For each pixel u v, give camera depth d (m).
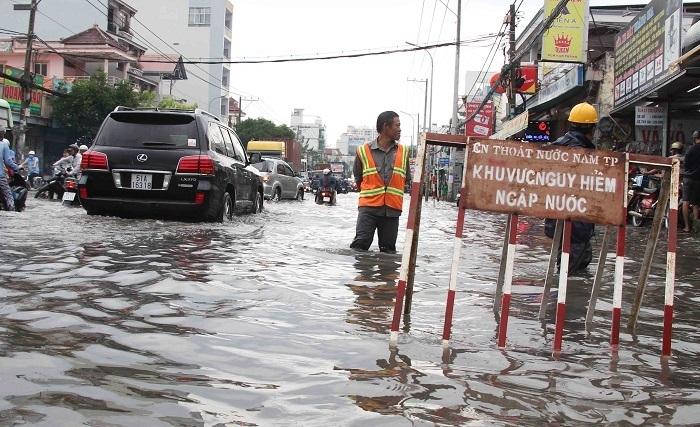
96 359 2.64
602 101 18.78
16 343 2.80
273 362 2.74
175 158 8.35
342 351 2.97
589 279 5.67
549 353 3.15
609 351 3.27
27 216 8.62
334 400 2.30
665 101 15.14
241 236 7.55
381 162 7.01
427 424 2.11
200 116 8.83
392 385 2.50
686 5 22.03
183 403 2.21
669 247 3.35
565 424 2.18
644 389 2.61
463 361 2.90
